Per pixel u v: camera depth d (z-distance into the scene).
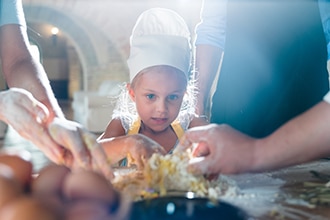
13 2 1.06
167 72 1.21
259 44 1.26
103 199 0.49
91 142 0.77
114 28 6.01
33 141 0.80
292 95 1.25
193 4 3.71
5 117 0.82
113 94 5.25
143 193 0.75
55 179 0.54
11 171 0.54
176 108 1.25
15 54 1.01
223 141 0.77
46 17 6.86
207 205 0.57
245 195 0.81
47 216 0.43
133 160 1.00
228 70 1.31
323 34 1.25
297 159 0.76
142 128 1.30
